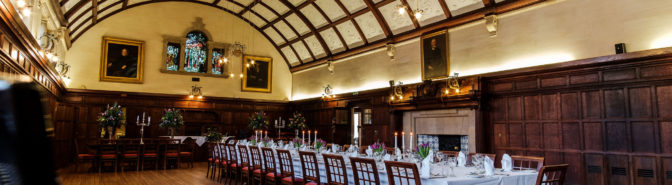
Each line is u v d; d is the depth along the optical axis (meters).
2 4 5.44
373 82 14.77
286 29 17.86
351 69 15.93
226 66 18.55
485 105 10.71
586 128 8.84
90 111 15.89
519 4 10.23
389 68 14.12
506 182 5.04
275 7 16.45
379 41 14.30
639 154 8.02
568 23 9.45
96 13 14.37
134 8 17.05
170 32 17.64
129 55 16.73
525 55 10.17
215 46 18.38
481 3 11.01
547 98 9.58
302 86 19.16
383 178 5.34
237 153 9.84
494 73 10.40
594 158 8.66
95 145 11.57
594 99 8.77
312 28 16.22
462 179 4.72
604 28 8.85
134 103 16.73
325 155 5.86
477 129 10.61
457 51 11.79
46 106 0.62
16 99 0.56
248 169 8.22
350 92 15.23
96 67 16.11
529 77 9.92
